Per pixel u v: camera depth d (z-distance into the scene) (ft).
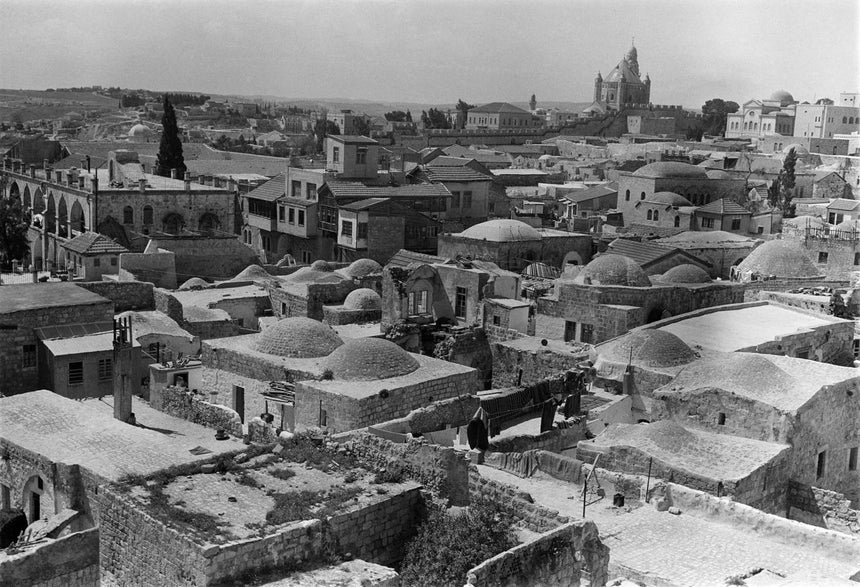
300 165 457.68
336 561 94.73
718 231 387.55
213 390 182.80
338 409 154.61
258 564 90.68
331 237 377.91
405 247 359.87
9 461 133.90
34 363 200.95
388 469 110.42
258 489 104.99
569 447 147.13
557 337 222.89
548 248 325.42
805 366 160.56
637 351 179.73
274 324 186.09
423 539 100.53
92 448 129.90
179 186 418.31
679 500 113.29
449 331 223.10
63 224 401.29
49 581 109.40
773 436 140.97
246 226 430.61
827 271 316.60
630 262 228.22
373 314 244.63
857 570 97.55
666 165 452.35
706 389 149.59
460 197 405.18
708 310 214.90
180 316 233.35
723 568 97.14
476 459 128.36
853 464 156.66
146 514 96.58
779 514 132.05
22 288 221.46
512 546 95.96
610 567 97.14
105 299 211.82
